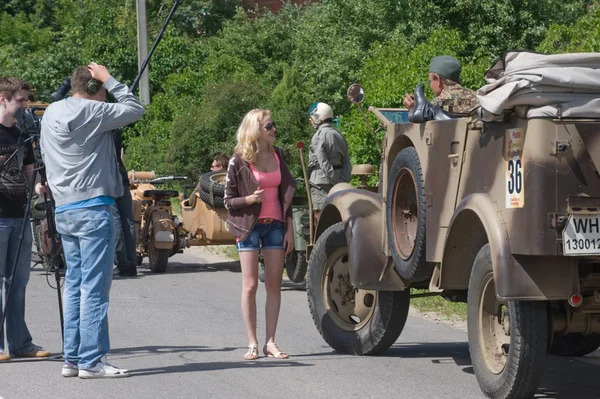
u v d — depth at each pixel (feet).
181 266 54.44
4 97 28.35
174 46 116.06
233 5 151.94
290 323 35.96
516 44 94.07
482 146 22.93
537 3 96.48
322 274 30.78
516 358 22.16
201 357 29.12
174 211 74.84
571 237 20.70
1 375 26.68
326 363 28.43
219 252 60.18
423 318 36.86
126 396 24.20
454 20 96.43
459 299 27.55
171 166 84.02
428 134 25.62
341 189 30.32
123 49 115.24
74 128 25.44
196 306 39.37
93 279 25.86
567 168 20.79
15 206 28.53
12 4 173.27
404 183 27.25
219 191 48.80
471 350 23.88
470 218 23.56
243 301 28.89
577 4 100.07
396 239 27.35
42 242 47.55
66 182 25.63
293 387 25.23
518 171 21.31
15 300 28.81
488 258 23.06
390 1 99.09
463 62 69.87
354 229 28.58
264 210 28.84
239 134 28.73
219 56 113.60
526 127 21.12
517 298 21.24
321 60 101.19
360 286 28.19
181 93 101.40
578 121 20.84
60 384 25.52
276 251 28.96
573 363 29.12
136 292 43.50
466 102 27.02
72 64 121.90
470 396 24.38
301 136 81.05
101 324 26.11
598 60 21.59
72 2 156.15
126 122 25.82
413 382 25.96
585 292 22.67
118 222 48.60
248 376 26.48
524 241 21.07
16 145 28.63
